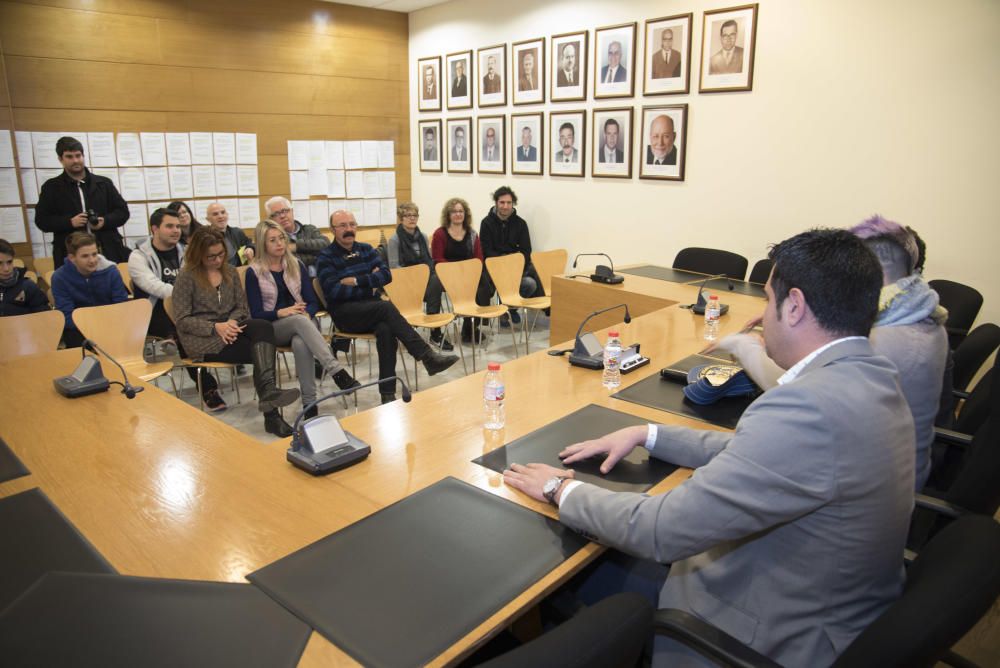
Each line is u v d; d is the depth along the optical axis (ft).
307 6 19.15
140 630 3.15
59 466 5.20
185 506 4.55
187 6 17.11
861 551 3.46
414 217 16.93
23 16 14.90
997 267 11.31
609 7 15.92
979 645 6.39
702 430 5.30
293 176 19.84
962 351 7.79
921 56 11.53
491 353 15.40
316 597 3.54
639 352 8.21
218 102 18.04
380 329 12.06
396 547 4.03
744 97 13.94
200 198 18.20
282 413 11.62
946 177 11.61
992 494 4.78
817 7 12.59
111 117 16.43
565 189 17.94
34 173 15.57
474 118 19.89
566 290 13.65
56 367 7.88
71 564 3.87
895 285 5.55
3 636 2.89
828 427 3.29
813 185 13.25
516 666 2.37
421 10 20.77
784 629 3.67
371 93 21.02
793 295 3.64
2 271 11.79
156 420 6.15
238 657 3.06
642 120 15.79
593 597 4.84
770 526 3.51
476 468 5.10
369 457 5.29
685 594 4.16
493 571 3.79
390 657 3.11
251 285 11.91
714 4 14.01
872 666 3.07
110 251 15.33
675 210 15.62
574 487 4.29
